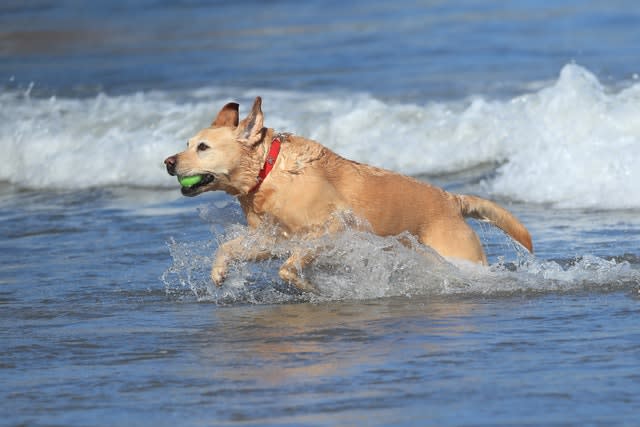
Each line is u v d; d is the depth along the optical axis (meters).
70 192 19.50
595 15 35.31
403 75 26.00
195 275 12.73
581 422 7.10
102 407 7.82
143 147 20.42
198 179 10.95
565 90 19.11
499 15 36.94
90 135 21.36
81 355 9.38
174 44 34.53
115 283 12.48
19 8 46.59
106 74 28.81
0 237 15.56
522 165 17.41
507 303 10.80
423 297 11.34
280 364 8.78
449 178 18.70
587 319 9.93
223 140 10.96
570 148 17.17
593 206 16.05
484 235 14.48
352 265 11.77
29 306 11.50
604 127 18.42
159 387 8.26
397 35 33.31
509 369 8.35
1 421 7.60
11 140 21.31
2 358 9.38
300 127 20.53
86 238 15.15
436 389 7.90
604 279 11.59
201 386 8.23
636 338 9.12
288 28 36.72
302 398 7.81
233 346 9.49
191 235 14.88
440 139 19.69
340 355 8.99
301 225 11.23
